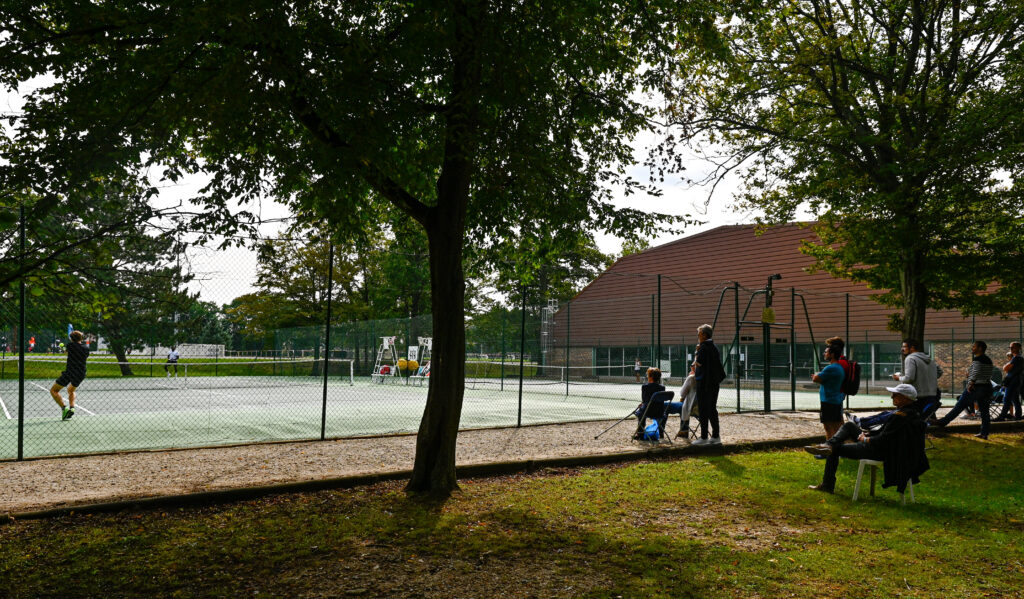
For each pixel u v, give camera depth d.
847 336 19.86
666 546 5.52
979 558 5.36
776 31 14.71
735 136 15.80
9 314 5.62
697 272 38.03
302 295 27.84
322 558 5.05
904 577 4.87
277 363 26.20
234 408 17.45
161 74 5.59
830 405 9.64
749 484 8.06
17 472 8.00
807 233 33.81
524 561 5.07
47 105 5.38
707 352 10.96
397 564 4.94
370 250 10.41
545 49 6.95
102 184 5.26
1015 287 13.65
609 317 31.44
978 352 12.92
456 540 5.52
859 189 14.38
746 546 5.60
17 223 4.45
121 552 5.13
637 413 11.43
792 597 4.46
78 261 4.59
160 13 5.60
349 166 5.98
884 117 14.21
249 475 7.85
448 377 7.33
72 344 14.21
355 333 28.25
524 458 9.05
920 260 14.07
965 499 7.51
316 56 5.77
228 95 5.41
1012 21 12.84
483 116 7.14
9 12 5.35
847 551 5.48
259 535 5.59
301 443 10.51
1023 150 11.67
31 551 5.14
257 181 6.81
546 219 8.83
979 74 13.81
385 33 6.78
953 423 14.80
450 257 7.34
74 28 5.58
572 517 6.40
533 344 26.56
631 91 8.72
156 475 7.83
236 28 5.05
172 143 6.32
